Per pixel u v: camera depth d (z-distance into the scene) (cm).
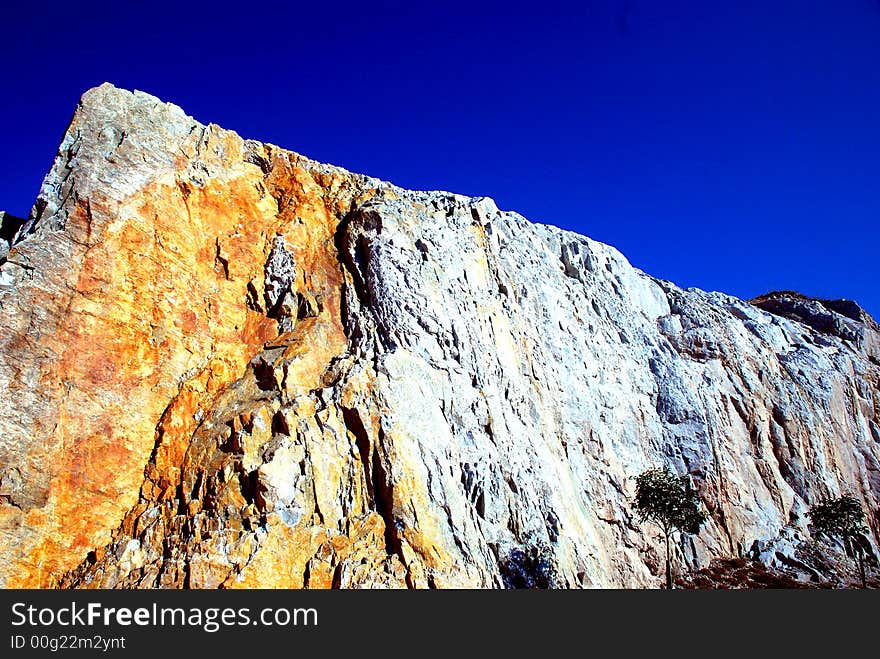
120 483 3112
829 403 6138
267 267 4000
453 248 4453
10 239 3912
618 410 4925
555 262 5462
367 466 3278
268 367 3512
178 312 3588
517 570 3284
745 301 7619
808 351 6475
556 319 4938
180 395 3366
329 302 3950
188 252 3772
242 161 4412
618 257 6053
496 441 3756
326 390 3434
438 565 3048
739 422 5534
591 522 4153
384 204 4350
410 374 3628
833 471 5797
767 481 5359
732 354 5897
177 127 4094
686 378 5419
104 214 3475
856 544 5025
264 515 2925
